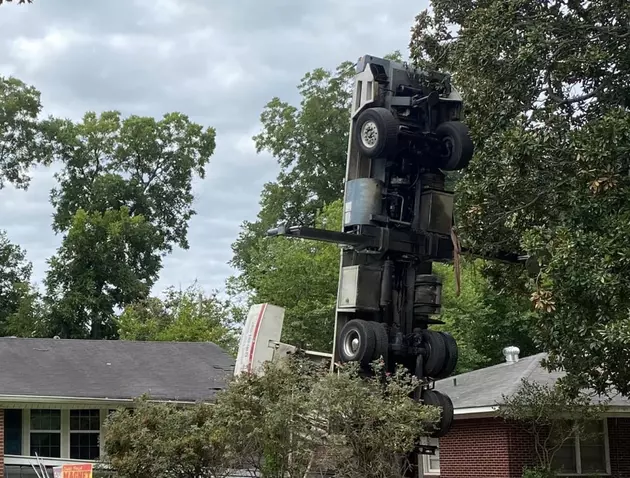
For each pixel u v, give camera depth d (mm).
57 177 54625
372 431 14094
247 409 15117
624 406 22172
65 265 49625
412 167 16578
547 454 21688
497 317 39281
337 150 50125
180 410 18453
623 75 17609
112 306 50281
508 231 18672
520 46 17703
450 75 17547
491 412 22172
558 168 17172
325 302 35062
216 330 43312
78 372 25141
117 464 17328
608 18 17859
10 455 24266
